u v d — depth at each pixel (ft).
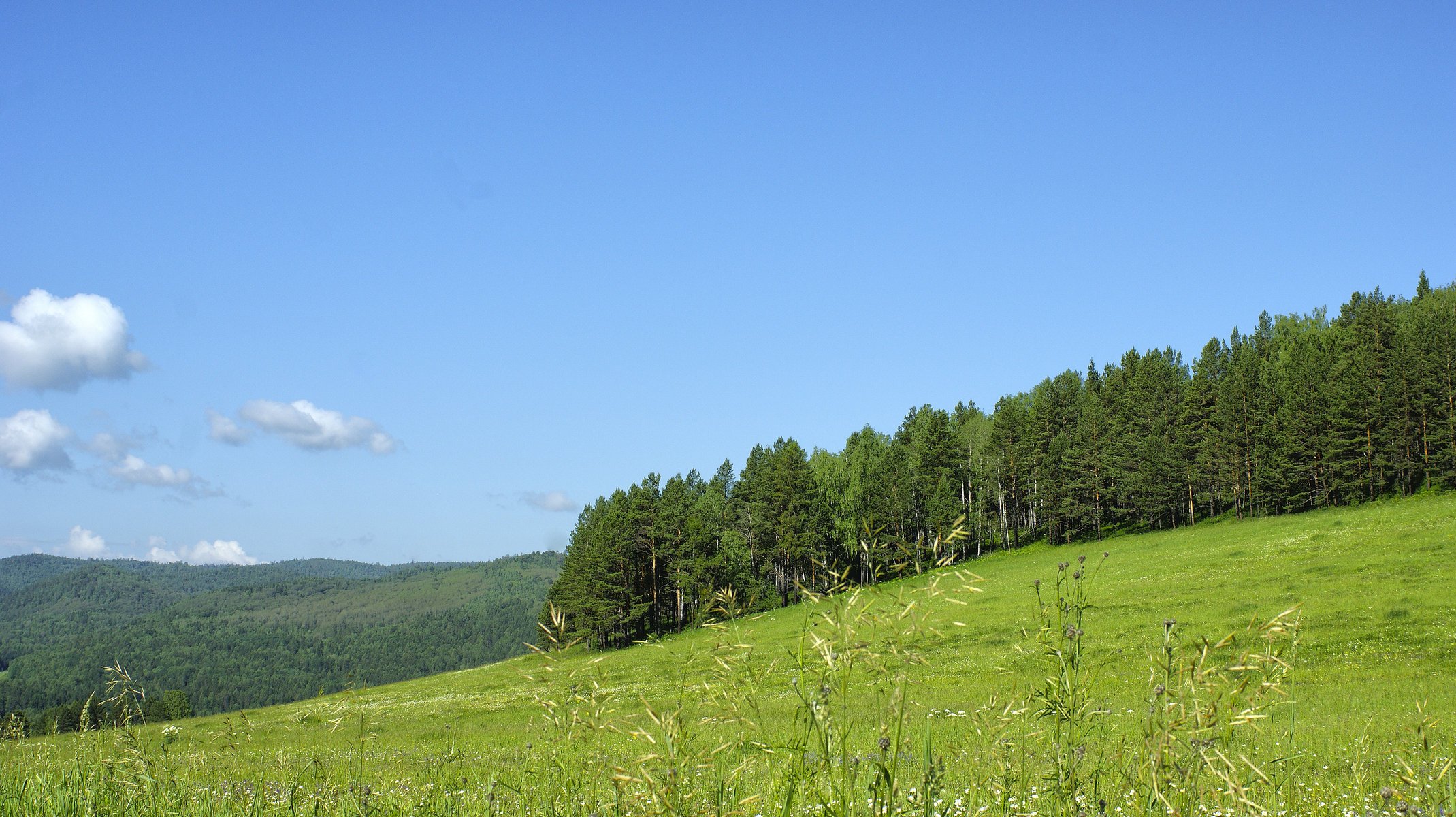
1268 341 379.76
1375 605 101.60
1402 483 238.48
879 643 11.00
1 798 17.47
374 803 19.56
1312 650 85.61
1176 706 11.69
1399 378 236.43
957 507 287.48
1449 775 17.40
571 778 15.62
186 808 18.17
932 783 12.32
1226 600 119.85
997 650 93.71
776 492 285.43
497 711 94.17
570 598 267.39
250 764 28.09
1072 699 13.47
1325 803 19.94
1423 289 375.66
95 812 17.47
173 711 53.57
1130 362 379.55
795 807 12.25
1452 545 131.23
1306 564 138.72
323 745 44.88
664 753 11.10
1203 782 12.09
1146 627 105.60
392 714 104.88
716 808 11.38
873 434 384.06
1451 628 86.69
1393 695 59.36
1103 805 13.43
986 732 14.64
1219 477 268.21
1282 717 47.14
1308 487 253.85
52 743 22.41
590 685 13.94
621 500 325.42
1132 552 200.03
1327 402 252.42
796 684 11.78
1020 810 13.73
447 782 24.06
